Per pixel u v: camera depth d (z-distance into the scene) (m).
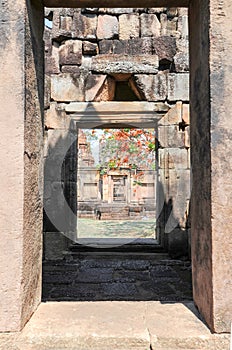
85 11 4.93
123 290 3.05
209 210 1.63
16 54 1.62
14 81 1.61
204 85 1.72
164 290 3.07
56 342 1.53
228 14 1.63
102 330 1.61
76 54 4.90
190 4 2.01
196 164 1.89
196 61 1.89
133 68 4.84
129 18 4.96
